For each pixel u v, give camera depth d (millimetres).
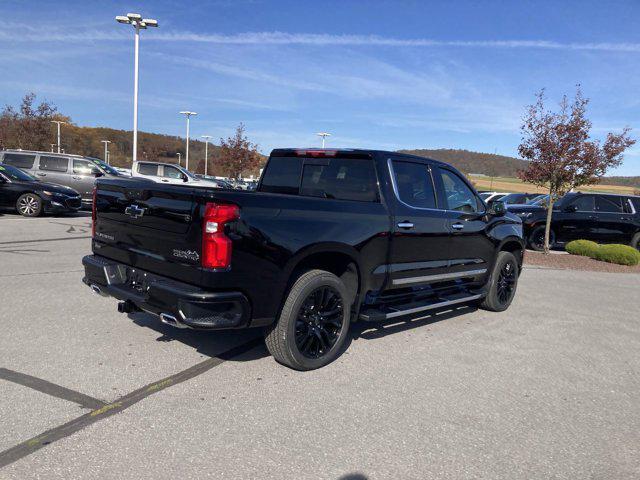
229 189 4066
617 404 3975
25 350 4383
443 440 3244
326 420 3422
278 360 4320
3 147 44469
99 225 4695
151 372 4070
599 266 12234
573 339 5730
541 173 13758
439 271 5594
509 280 6906
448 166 5848
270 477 2734
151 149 99688
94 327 5105
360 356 4746
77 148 118438
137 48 26766
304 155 5438
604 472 2973
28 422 3178
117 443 2990
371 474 2818
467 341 5418
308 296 4148
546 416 3688
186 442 3043
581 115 13391
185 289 3695
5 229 12141
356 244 4508
